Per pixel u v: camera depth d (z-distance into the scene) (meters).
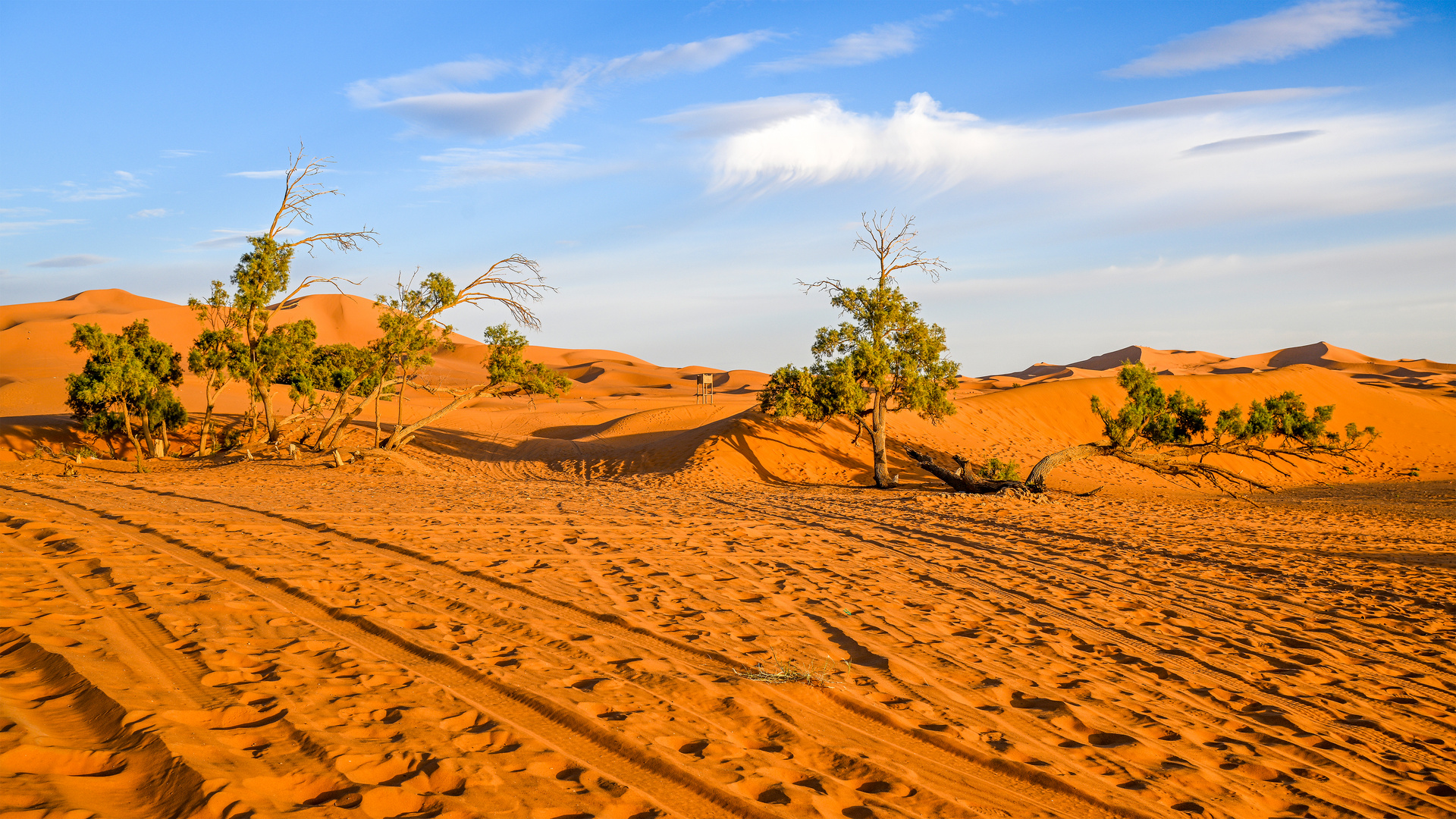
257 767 3.38
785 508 18.06
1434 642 8.58
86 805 2.89
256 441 33.06
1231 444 28.17
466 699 4.50
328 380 33.34
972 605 8.68
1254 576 12.07
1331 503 28.64
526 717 4.35
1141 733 5.22
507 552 9.52
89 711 3.76
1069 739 4.94
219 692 4.23
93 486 15.26
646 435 42.66
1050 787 4.19
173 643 4.96
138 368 24.80
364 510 12.82
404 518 11.93
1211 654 7.49
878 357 28.38
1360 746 5.44
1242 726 5.58
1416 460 47.66
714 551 10.89
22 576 6.32
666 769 3.82
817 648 6.42
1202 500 29.48
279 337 30.91
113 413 29.31
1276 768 4.85
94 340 28.75
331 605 6.33
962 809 3.77
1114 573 11.55
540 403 67.25
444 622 6.18
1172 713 5.70
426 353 32.44
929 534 14.62
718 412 48.12
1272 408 28.42
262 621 5.71
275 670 4.68
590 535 11.50
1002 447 40.69
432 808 3.19
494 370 33.09
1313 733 5.60
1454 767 5.21
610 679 5.12
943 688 5.70
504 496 17.67
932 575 10.36
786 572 9.74
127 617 5.42
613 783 3.60
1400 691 6.83
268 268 29.36
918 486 29.98
